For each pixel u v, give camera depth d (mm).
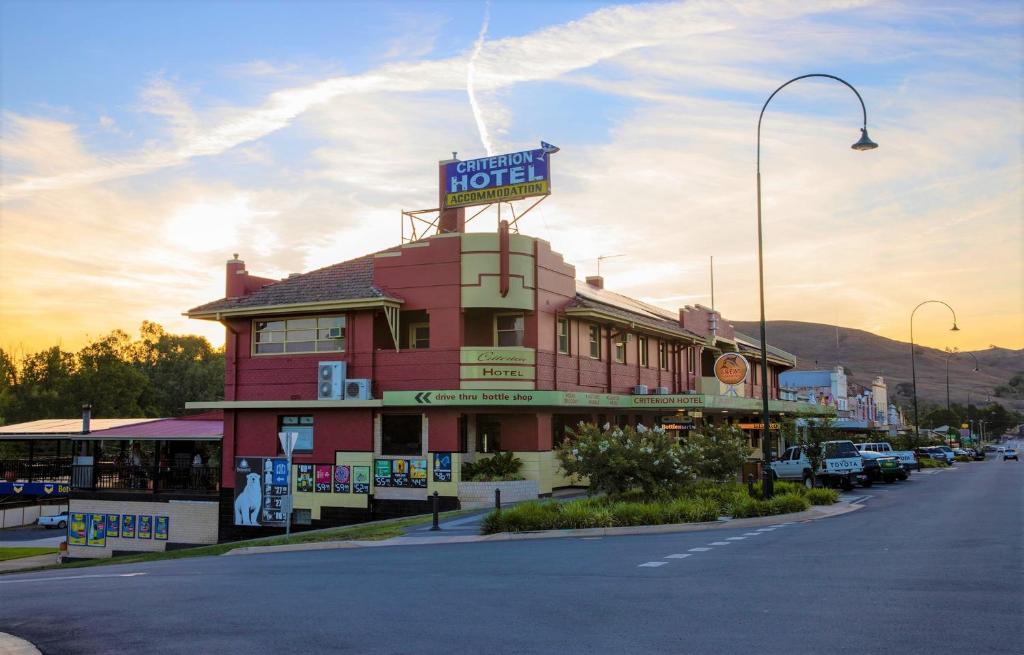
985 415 180875
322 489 31625
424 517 26703
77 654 8898
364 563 15961
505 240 30875
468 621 9617
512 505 28453
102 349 84188
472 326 32531
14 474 45500
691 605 10094
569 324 34281
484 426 32250
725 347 51719
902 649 7840
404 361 30969
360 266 34250
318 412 32062
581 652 8055
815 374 83875
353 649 8508
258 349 33594
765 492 25000
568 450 24688
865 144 24906
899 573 12117
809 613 9445
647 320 39781
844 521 21547
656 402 36031
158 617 10711
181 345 93625
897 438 69375
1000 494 30891
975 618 9031
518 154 33406
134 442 40594
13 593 14688
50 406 80562
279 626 9758
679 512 21578
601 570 13281
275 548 21953
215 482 34344
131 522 34625
